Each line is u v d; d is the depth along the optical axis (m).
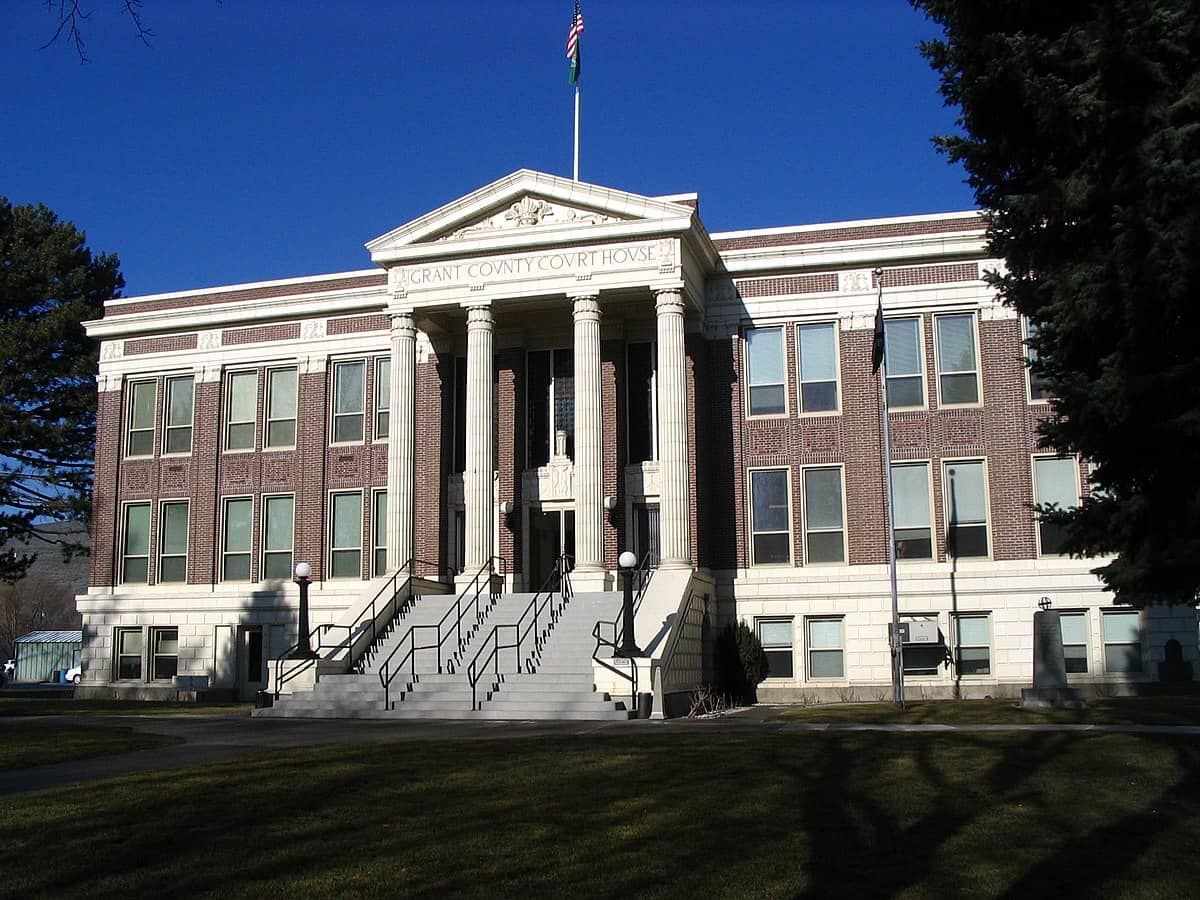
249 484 40.56
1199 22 16.12
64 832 11.45
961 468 34.81
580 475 32.31
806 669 34.59
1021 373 34.62
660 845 10.97
